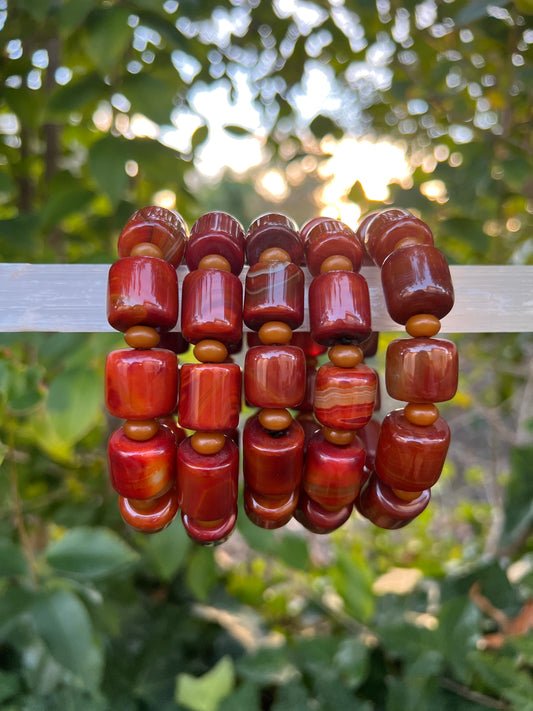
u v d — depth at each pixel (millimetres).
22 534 207
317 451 133
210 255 130
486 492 471
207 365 122
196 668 278
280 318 126
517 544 300
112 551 195
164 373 123
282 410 128
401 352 126
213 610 310
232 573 356
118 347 185
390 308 129
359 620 258
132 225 129
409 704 223
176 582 314
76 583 221
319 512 140
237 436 157
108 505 276
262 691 277
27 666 245
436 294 123
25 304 141
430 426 130
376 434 162
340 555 273
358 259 134
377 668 265
